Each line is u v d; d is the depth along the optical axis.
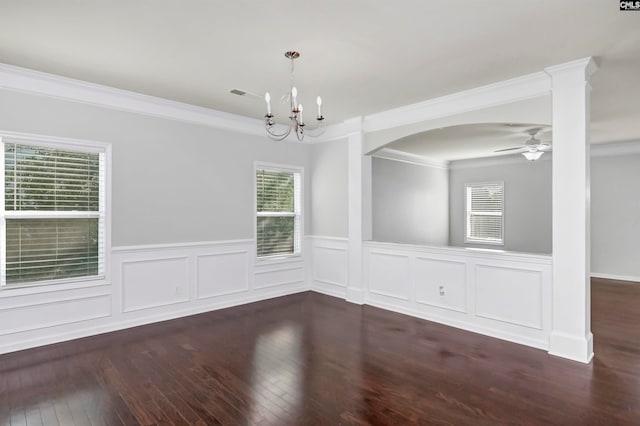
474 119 3.82
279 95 3.96
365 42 2.72
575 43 2.73
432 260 4.24
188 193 4.43
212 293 4.66
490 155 7.68
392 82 3.56
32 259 3.44
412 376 2.83
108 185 3.82
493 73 3.33
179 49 2.85
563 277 3.17
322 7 2.25
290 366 3.01
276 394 2.56
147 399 2.50
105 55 2.97
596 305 4.88
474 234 8.40
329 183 5.43
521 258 3.50
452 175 8.64
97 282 3.76
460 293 3.98
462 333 3.81
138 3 2.21
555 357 3.17
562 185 3.16
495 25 2.47
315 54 2.93
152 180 4.14
